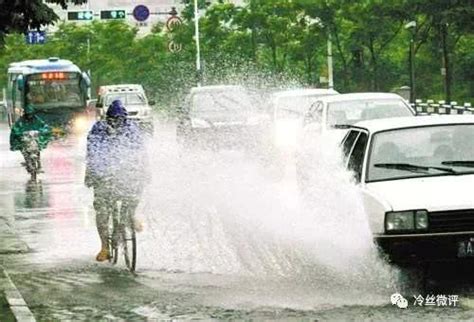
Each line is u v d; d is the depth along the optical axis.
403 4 96.69
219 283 22.86
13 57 174.12
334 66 120.75
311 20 116.88
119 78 163.38
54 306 21.02
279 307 19.95
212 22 134.25
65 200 42.03
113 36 163.50
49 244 30.11
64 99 94.69
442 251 20.42
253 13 121.44
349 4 103.88
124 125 25.92
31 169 51.84
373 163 22.80
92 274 24.81
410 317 18.69
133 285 23.12
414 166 22.44
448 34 100.19
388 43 111.75
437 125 23.61
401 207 20.50
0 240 31.02
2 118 143.38
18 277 24.72
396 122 24.05
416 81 113.56
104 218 26.31
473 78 109.44
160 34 162.88
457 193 20.84
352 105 39.69
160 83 152.00
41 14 34.59
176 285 22.88
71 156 69.38
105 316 19.84
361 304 19.97
